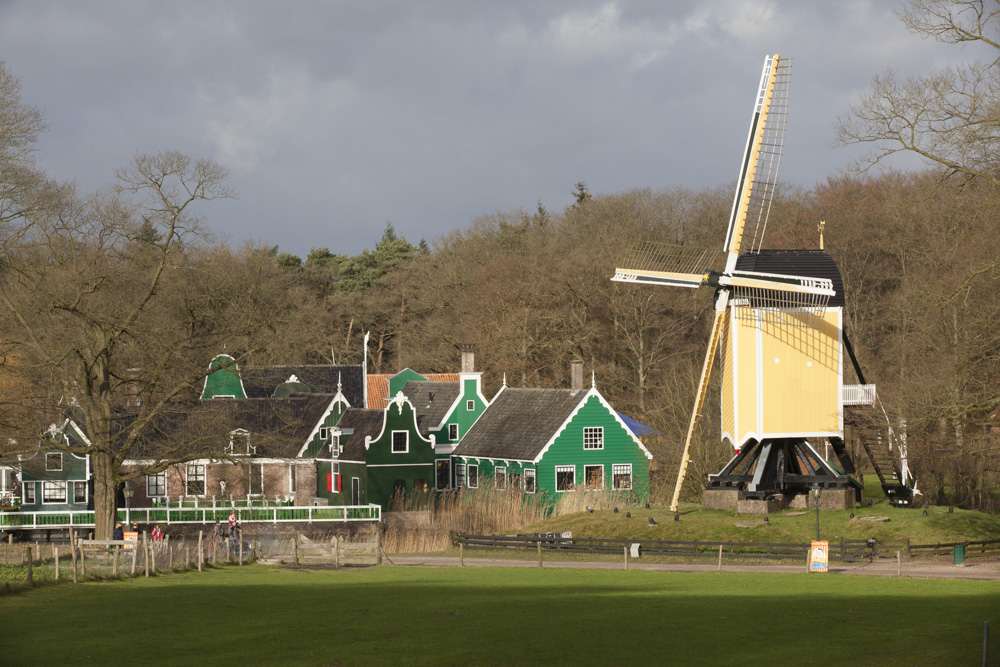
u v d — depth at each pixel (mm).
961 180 71188
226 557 82312
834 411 86312
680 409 118500
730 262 86875
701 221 194375
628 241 170375
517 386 161250
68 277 89500
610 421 123938
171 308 100125
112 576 64375
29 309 89438
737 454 90125
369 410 131500
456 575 70000
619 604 54469
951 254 78000
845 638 44562
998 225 74438
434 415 141875
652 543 81250
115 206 92062
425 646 42281
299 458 134375
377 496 122812
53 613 48688
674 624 48062
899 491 89500
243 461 103062
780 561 76938
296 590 59750
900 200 134250
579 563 80000
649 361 160375
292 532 108938
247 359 104062
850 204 150375
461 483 133250
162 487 129750
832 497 87188
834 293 83688
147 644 41500
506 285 166375
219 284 98750
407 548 93250
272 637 43531
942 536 80125
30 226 86812
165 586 60906
